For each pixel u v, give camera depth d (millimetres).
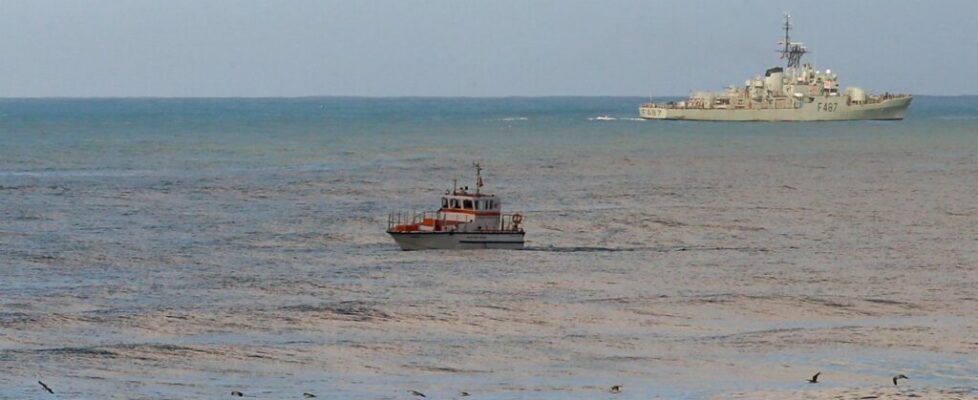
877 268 133125
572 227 170500
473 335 98375
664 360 89938
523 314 106312
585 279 125625
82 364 88000
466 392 81312
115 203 199500
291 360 89625
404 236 146500
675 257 142250
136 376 85062
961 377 83688
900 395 77875
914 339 95938
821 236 162250
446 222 149125
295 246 150875
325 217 182375
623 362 89562
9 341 95125
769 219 181250
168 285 121750
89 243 151875
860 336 97125
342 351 92312
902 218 182125
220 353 91438
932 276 127500
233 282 123625
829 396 77750
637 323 103188
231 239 156750
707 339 96938
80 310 107875
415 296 115062
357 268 133000
